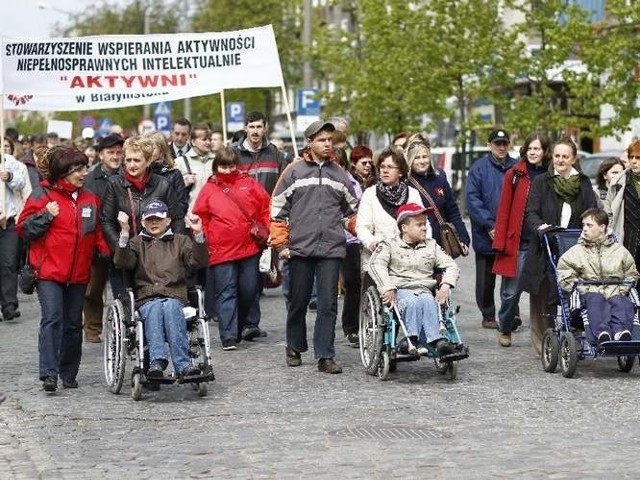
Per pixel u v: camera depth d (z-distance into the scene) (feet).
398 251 59.26
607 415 50.39
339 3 237.66
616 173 77.05
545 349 61.57
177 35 79.25
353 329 71.15
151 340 53.78
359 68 219.82
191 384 57.57
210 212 69.92
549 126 177.68
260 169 79.05
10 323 83.20
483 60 184.55
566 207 64.49
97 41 77.71
